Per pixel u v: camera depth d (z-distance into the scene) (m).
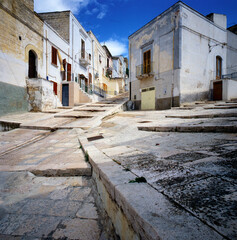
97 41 25.38
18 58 10.69
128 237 1.11
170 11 12.24
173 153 2.29
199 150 2.30
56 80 15.33
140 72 15.10
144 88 14.83
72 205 1.95
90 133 5.70
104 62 29.73
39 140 5.51
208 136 3.23
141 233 0.92
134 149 2.87
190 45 12.25
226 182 1.24
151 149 2.73
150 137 3.92
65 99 16.52
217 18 14.26
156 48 13.52
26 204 2.01
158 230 0.79
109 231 1.47
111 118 9.39
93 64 23.36
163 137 3.72
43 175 2.78
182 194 1.13
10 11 10.02
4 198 2.15
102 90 25.42
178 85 11.75
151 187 1.29
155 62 13.64
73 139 5.22
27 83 11.34
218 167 1.57
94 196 2.11
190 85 12.25
